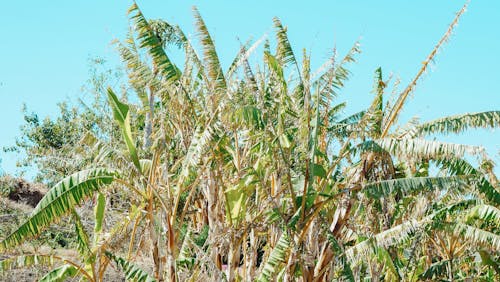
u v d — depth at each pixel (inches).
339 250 539.5
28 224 488.1
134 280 520.7
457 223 611.2
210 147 581.3
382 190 536.1
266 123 588.1
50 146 1261.1
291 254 549.3
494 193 596.7
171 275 529.7
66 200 501.0
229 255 585.6
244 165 616.7
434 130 562.6
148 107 603.8
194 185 561.9
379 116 599.2
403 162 682.2
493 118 546.6
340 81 583.5
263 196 624.1
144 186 568.1
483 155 570.9
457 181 534.6
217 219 594.6
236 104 559.5
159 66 572.1
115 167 560.4
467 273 911.0
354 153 562.3
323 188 590.2
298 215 550.0
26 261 529.3
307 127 562.6
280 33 599.5
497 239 593.0
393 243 579.8
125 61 583.5
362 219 676.1
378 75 611.5
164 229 563.8
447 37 574.9
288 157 585.9
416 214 690.2
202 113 573.0
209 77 594.9
